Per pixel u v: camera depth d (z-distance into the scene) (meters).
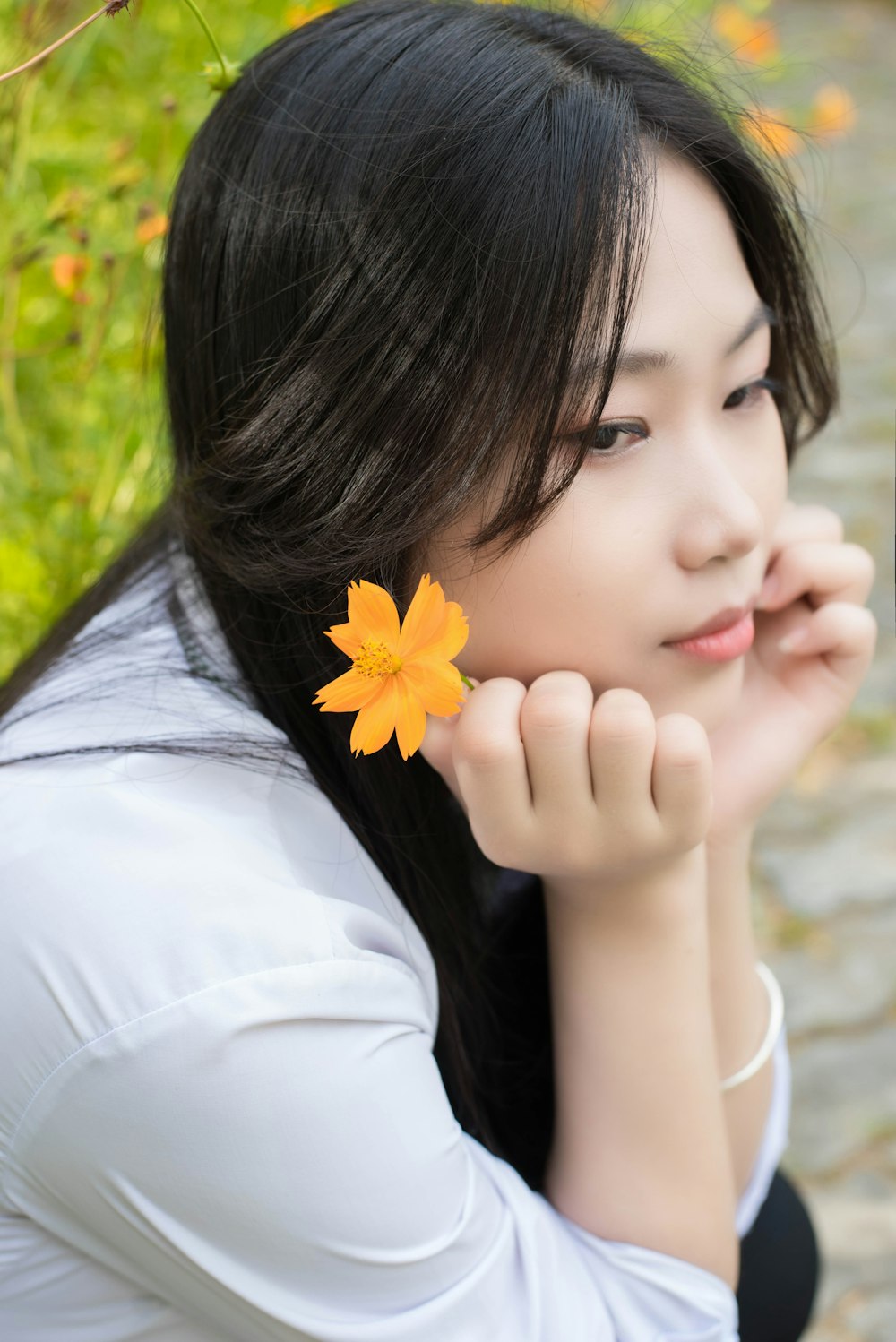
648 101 0.92
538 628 0.92
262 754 0.93
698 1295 0.95
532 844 0.93
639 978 0.96
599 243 0.89
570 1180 0.97
